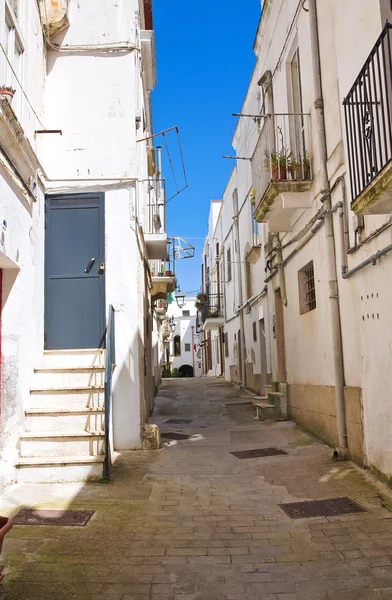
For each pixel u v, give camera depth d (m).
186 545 3.89
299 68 8.70
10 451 5.66
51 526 4.27
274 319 11.47
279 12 9.80
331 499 4.91
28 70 6.49
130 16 7.97
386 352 5.19
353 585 3.22
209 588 3.21
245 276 17.45
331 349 7.10
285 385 10.25
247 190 16.08
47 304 7.46
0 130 5.02
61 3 7.63
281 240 10.39
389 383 5.13
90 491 5.27
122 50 7.90
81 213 7.63
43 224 7.37
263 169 9.39
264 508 4.74
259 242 14.16
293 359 9.63
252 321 16.12
